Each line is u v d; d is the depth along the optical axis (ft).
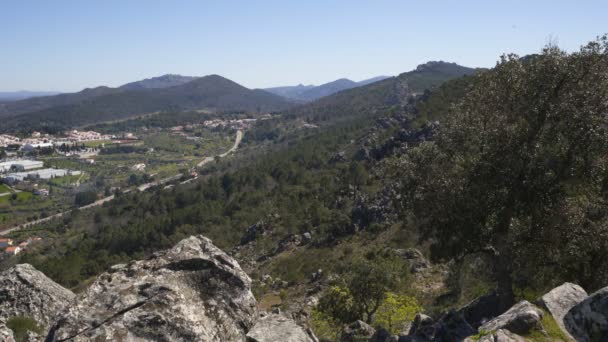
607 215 55.31
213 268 31.81
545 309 32.78
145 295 28.53
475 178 53.93
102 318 26.86
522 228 54.13
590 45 53.78
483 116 57.26
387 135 364.38
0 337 38.22
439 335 43.34
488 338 29.09
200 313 29.19
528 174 51.67
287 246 246.06
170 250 33.09
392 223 189.78
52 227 515.50
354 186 284.41
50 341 25.73
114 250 360.69
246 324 31.07
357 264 84.94
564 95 52.44
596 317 29.43
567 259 57.26
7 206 643.45
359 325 68.85
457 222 56.03
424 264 129.08
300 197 350.43
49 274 305.53
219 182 517.14
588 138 50.16
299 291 159.43
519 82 55.83
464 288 86.28
